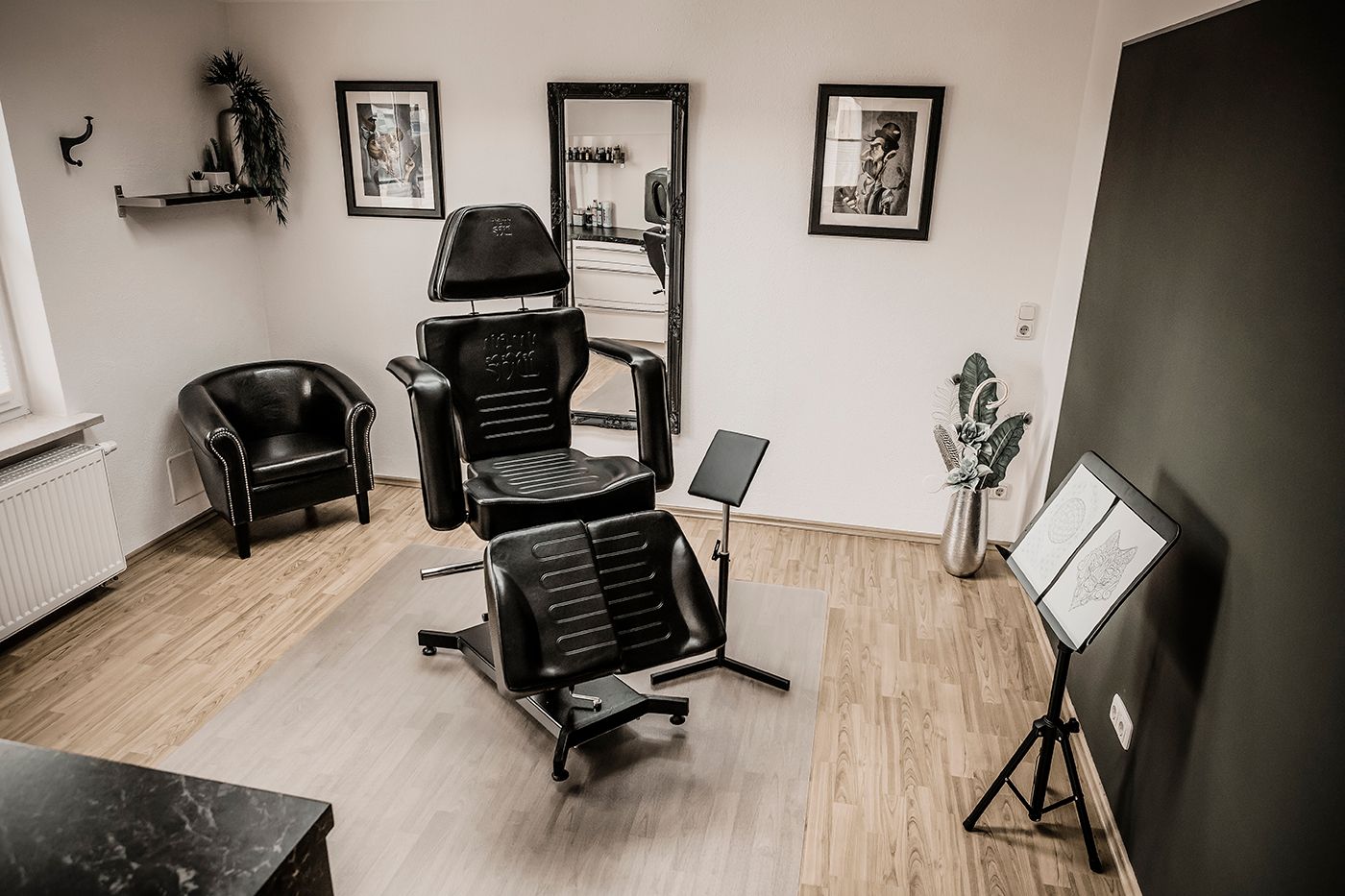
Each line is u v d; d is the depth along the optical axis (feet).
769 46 11.84
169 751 8.60
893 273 12.43
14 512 9.89
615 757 8.68
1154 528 6.44
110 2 11.25
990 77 11.39
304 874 3.18
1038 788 7.78
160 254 12.39
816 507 13.85
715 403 13.64
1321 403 5.05
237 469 11.98
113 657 10.10
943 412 12.92
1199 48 7.45
